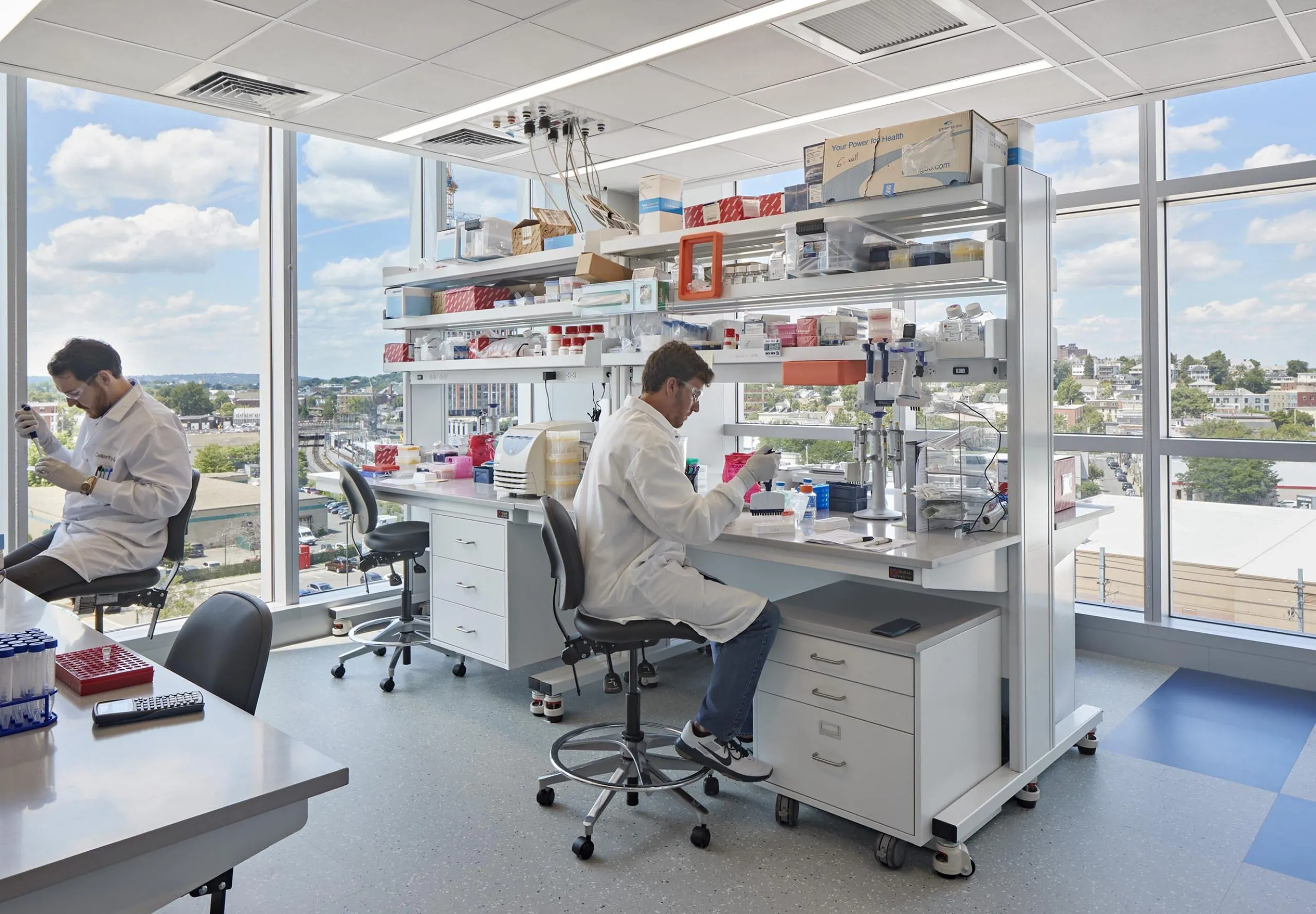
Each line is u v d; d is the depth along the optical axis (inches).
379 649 159.3
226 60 126.0
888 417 120.8
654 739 113.3
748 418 213.2
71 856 35.9
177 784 42.9
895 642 86.2
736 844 93.0
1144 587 153.9
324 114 151.9
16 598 80.0
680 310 133.3
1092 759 113.5
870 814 89.4
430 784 106.5
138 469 119.7
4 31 114.3
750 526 103.9
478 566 134.1
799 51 128.9
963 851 86.3
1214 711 129.2
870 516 113.3
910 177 99.3
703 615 93.1
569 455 133.3
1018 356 98.3
